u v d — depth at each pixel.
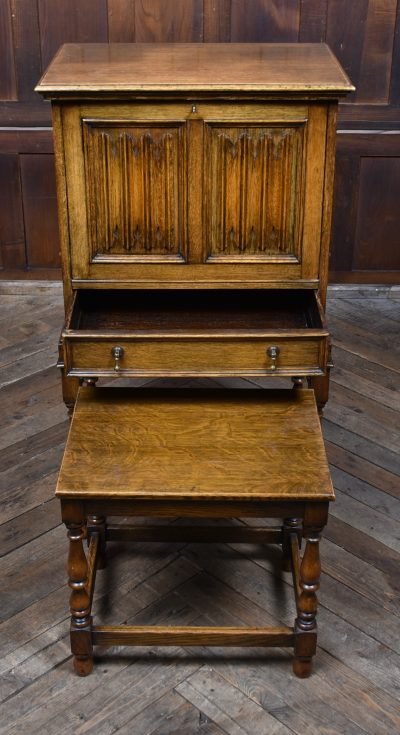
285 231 2.87
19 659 2.76
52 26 4.63
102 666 2.74
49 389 4.22
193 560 3.17
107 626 2.65
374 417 4.02
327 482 2.47
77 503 2.45
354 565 3.14
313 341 2.74
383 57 4.64
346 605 2.96
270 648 2.81
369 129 4.79
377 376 4.36
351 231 5.03
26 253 5.11
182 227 2.86
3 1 4.55
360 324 4.87
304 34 4.64
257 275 2.93
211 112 2.69
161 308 3.15
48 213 5.00
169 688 2.67
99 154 2.75
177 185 2.80
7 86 4.73
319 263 2.91
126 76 2.73
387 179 4.89
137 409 2.79
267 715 2.58
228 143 2.74
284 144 2.74
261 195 2.82
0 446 3.78
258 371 2.78
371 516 3.38
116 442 2.63
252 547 3.24
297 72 2.79
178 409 2.80
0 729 2.53
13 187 4.93
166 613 2.93
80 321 2.97
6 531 3.29
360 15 4.57
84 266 2.90
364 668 2.74
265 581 3.07
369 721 2.56
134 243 2.88
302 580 2.56
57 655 2.78
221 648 2.81
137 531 3.09
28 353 4.54
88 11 4.61
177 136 2.73
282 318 3.10
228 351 2.75
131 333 2.71
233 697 2.64
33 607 2.96
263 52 3.09
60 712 2.58
